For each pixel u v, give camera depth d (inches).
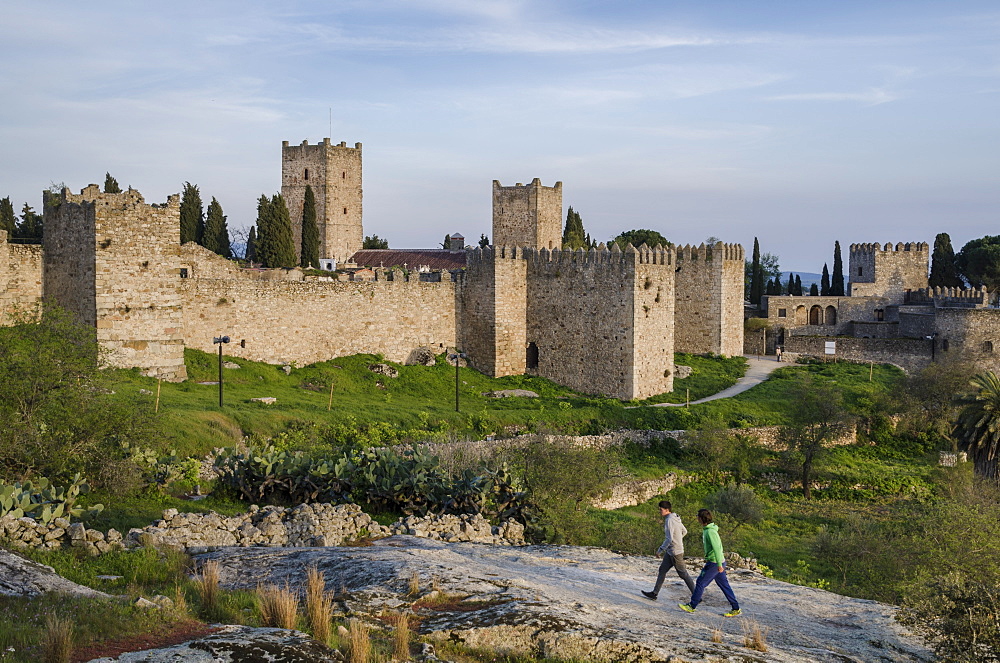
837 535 1856.5
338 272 3848.4
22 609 649.0
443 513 1389.0
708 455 2359.7
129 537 981.2
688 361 3366.1
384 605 751.1
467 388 2701.8
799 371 3395.7
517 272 2906.0
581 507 1807.3
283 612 677.9
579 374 2792.8
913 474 2539.4
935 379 2918.3
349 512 1209.4
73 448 1270.9
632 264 2608.3
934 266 5487.2
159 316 2162.9
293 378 2472.9
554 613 734.5
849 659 744.3
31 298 2253.9
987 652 786.8
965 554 1528.1
